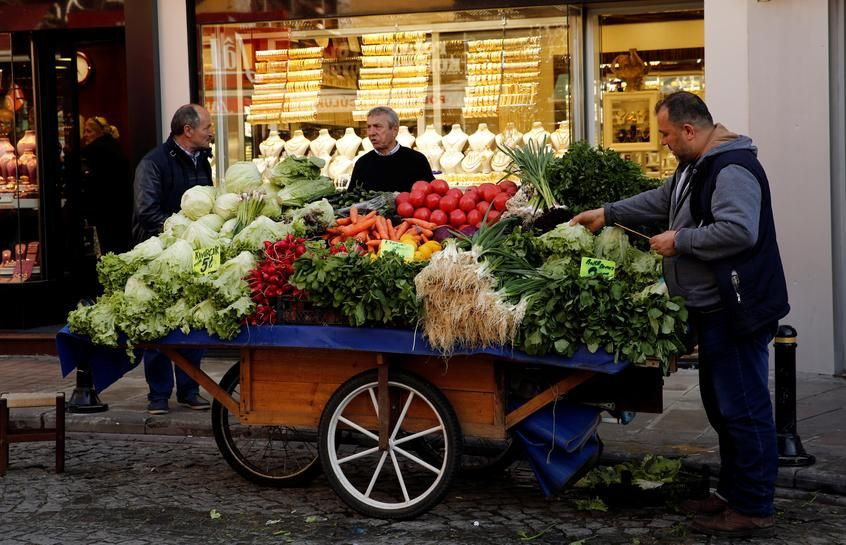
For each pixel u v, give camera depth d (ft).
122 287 19.54
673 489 18.43
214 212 20.65
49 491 20.12
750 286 16.20
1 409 21.17
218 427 20.38
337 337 17.67
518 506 18.79
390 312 16.98
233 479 20.88
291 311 18.04
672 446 21.53
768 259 16.38
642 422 23.56
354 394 18.17
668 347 16.17
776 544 16.61
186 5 32.86
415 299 16.87
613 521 17.81
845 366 28.91
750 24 28.43
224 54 33.24
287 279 17.94
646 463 19.39
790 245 28.50
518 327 16.48
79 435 24.76
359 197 21.45
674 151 17.04
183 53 33.01
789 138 28.27
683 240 16.33
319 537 17.25
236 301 18.13
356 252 17.67
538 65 31.24
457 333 16.71
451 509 18.69
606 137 31.27
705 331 16.81
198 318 18.43
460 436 17.65
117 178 37.50
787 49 28.07
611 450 21.35
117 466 21.99
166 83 33.19
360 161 25.53
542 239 17.90
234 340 18.40
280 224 19.49
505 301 16.56
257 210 20.29
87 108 37.37
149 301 18.76
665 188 17.89
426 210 20.18
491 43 31.48
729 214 15.98
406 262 17.65
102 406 25.73
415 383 17.63
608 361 16.31
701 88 30.45
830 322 28.25
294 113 33.01
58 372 31.35
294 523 18.02
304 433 22.16
